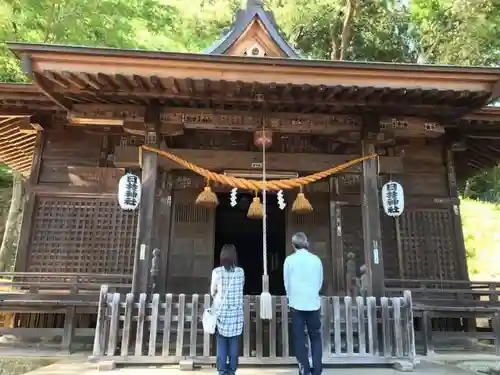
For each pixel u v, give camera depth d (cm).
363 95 620
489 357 680
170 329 557
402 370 537
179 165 720
